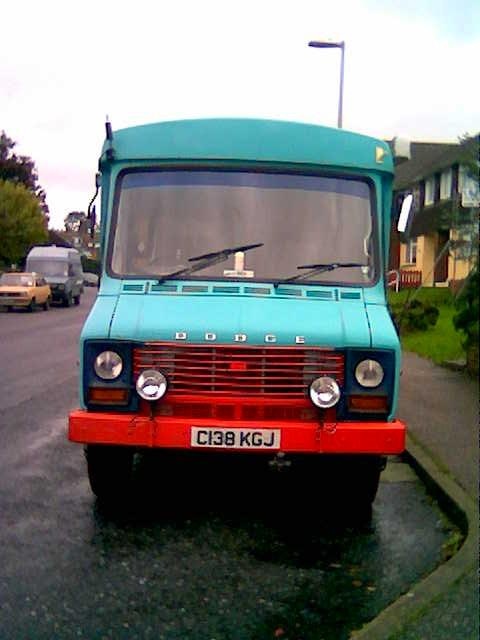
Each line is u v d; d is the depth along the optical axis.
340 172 7.20
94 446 6.61
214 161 7.14
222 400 6.02
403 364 15.09
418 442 8.77
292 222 7.00
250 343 6.03
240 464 8.48
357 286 6.84
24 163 83.75
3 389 13.51
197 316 6.21
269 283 6.76
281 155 7.13
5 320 32.03
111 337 6.06
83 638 4.41
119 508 6.88
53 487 7.49
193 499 7.24
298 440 5.94
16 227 63.12
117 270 6.89
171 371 6.04
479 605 4.68
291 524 6.57
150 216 7.03
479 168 13.16
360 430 5.95
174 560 5.68
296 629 4.59
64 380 14.69
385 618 4.53
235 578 5.36
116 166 7.20
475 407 10.76
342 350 6.06
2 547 5.84
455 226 13.60
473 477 7.36
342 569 5.56
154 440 5.96
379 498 7.35
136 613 4.77
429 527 6.53
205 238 6.95
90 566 5.52
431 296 24.28
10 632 4.46
